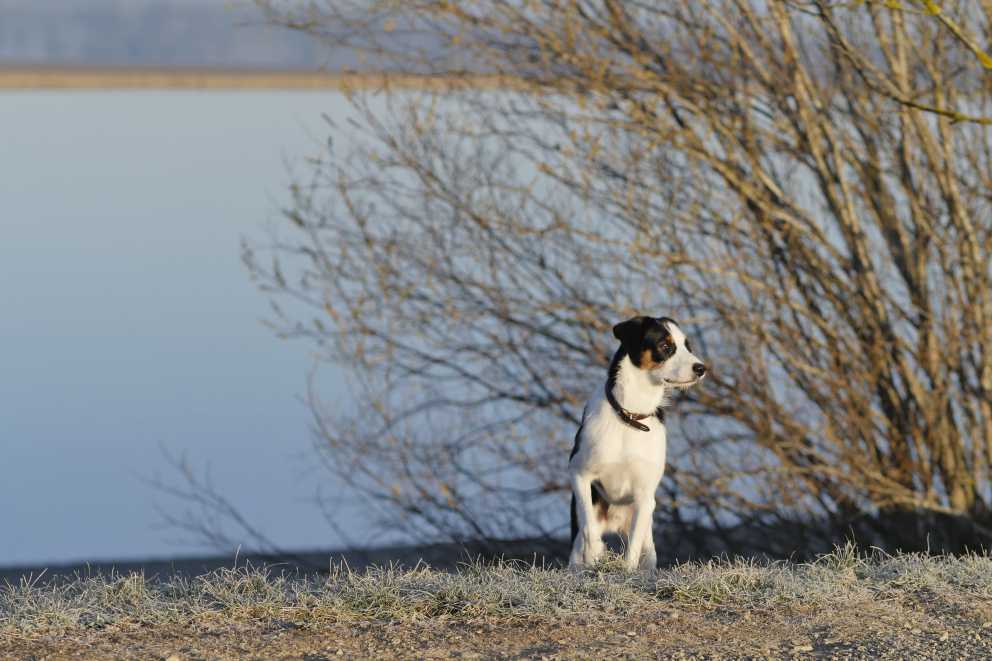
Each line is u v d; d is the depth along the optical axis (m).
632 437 10.09
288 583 9.09
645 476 10.16
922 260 14.52
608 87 13.94
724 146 14.05
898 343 14.47
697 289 13.75
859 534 14.89
